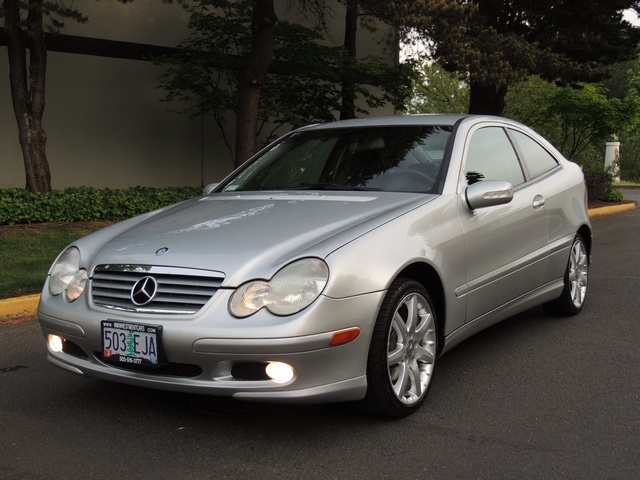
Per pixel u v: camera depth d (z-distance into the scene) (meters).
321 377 3.23
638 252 9.95
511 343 5.14
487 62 14.11
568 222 5.52
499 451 3.29
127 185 15.57
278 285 3.21
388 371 3.50
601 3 16.84
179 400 3.96
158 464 3.17
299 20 17.80
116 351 3.38
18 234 9.74
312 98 16.28
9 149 13.85
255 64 12.71
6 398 4.05
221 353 3.15
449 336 4.04
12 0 10.91
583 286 6.00
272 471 3.09
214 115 15.57
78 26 14.55
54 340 3.77
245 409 3.81
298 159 4.87
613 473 3.06
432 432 3.51
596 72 17.20
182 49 15.22
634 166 38.47
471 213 4.23
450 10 13.03
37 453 3.30
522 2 16.78
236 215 3.98
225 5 14.48
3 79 13.69
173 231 3.80
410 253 3.62
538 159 5.45
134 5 15.30
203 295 3.29
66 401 3.99
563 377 4.38
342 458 3.21
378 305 3.39
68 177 14.74
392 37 17.47
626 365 4.62
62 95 14.52
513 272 4.67
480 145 4.73
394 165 4.45
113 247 3.74
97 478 3.04
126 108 15.43
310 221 3.74
